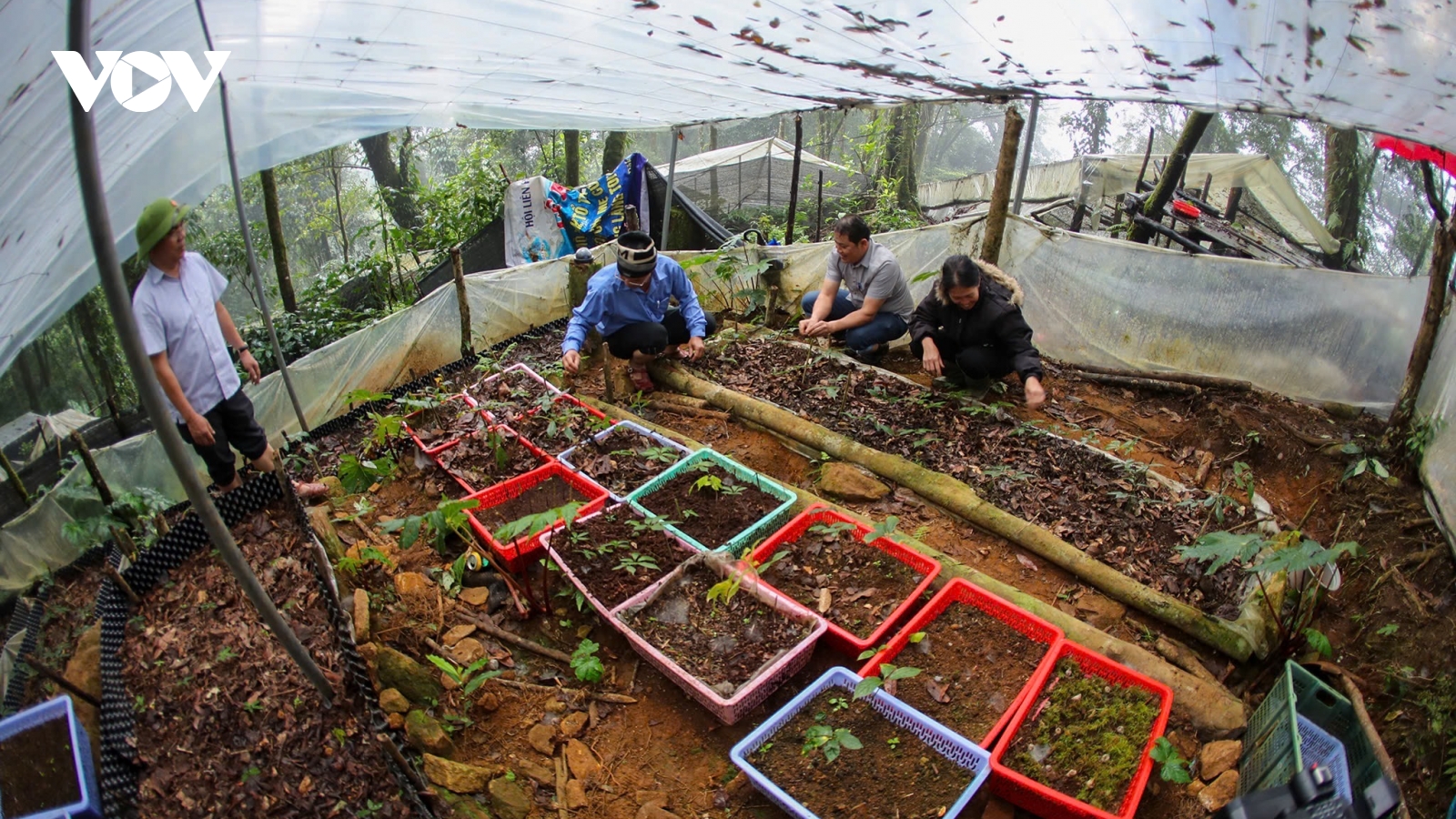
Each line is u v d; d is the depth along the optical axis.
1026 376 4.94
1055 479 4.52
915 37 3.47
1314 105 3.09
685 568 3.64
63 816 2.28
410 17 3.40
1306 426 5.01
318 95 4.27
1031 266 6.11
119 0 2.23
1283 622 3.57
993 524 4.13
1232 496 4.54
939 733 2.92
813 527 3.95
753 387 5.66
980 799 2.88
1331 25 2.40
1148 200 8.49
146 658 3.09
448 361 6.28
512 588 3.61
